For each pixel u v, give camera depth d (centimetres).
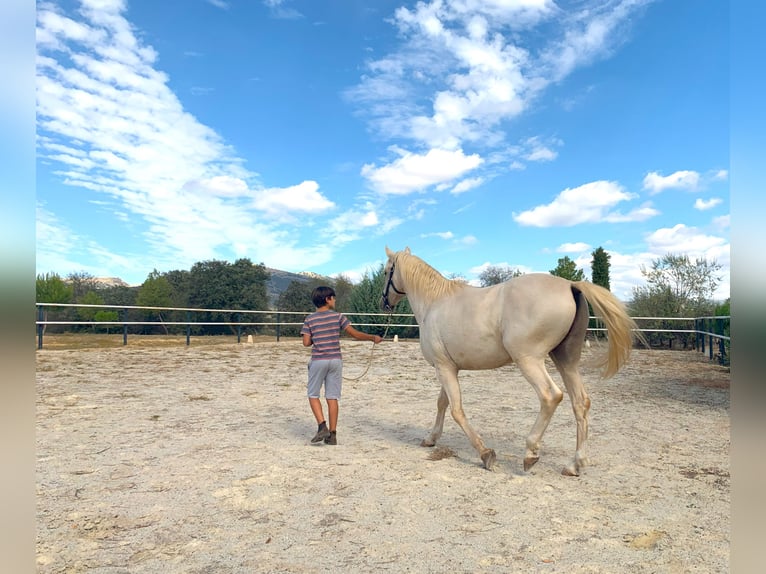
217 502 360
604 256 2203
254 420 634
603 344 449
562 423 624
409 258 526
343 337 2209
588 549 292
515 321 413
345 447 509
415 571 268
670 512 345
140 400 755
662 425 607
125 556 283
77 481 402
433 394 842
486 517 336
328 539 304
